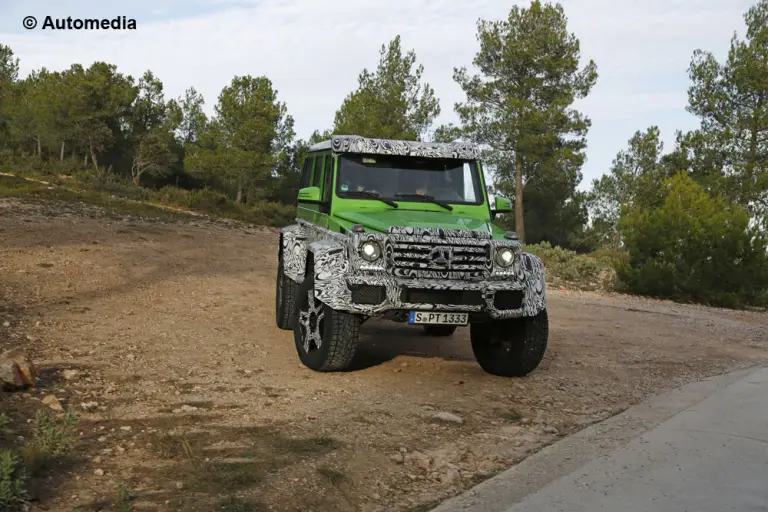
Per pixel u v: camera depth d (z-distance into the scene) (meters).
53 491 3.90
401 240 6.47
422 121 43.75
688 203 21.91
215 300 10.79
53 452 4.34
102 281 11.21
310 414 5.65
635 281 19.70
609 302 16.52
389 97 42.50
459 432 5.44
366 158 7.72
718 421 5.75
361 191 7.56
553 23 41.91
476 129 42.59
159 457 4.52
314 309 7.04
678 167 40.16
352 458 4.71
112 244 14.62
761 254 19.73
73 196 23.98
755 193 36.31
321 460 4.63
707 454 4.84
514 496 4.12
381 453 4.86
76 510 3.69
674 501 3.99
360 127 42.59
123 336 8.01
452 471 4.54
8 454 3.81
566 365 8.25
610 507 3.92
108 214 20.02
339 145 7.62
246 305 10.66
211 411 5.58
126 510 3.65
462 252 6.58
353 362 7.71
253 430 5.17
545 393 6.81
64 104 61.84
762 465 4.61
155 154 63.34
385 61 43.91
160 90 75.81
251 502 3.91
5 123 72.50
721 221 20.12
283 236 9.12
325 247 6.67
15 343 7.24
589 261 24.06
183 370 6.80
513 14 42.09
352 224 6.84
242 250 16.75
